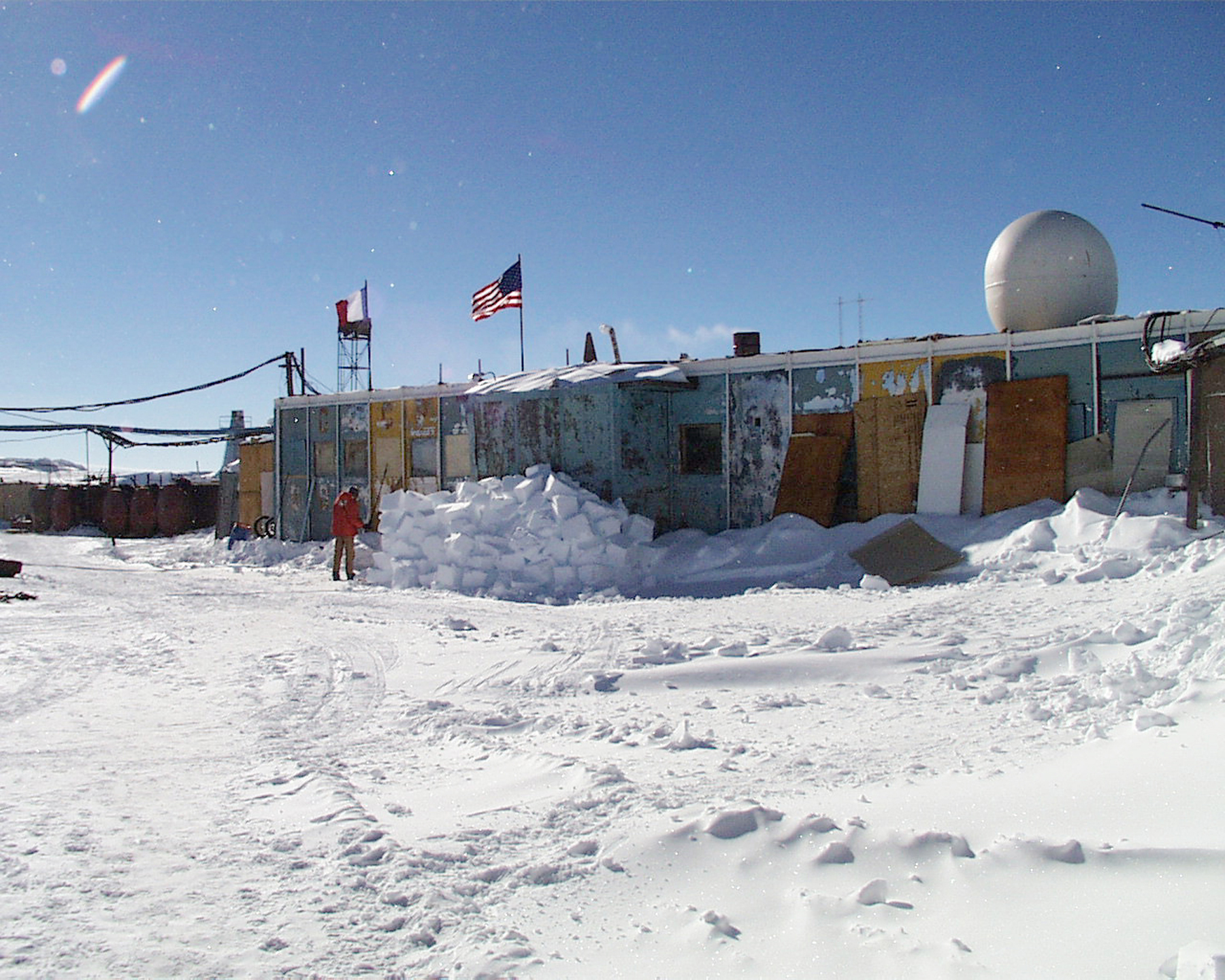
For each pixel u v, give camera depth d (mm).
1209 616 6758
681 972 2861
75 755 5957
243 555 22797
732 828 3820
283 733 6504
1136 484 13328
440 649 9672
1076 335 14055
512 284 22078
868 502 15602
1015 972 2627
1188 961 2438
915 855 3465
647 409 17562
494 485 16641
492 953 3025
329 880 3742
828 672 7562
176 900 3555
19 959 3049
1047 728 5504
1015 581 11477
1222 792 3672
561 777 5031
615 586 14414
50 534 34281
